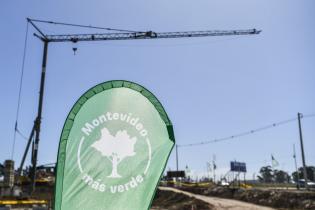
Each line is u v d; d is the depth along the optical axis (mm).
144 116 5551
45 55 43219
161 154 5445
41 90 41406
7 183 32344
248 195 57531
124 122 5477
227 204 51062
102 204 5145
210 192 72000
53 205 5020
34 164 36625
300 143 53531
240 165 78688
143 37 71750
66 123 5312
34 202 26469
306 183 52938
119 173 5289
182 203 56062
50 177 66312
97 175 5227
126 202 5199
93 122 5395
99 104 5473
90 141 5328
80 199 5105
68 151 5223
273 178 141000
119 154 5352
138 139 5457
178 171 100000
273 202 48938
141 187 5289
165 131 5559
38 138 38688
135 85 5609
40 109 40094
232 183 80688
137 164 5363
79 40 67125
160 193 71500
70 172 5172
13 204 26406
